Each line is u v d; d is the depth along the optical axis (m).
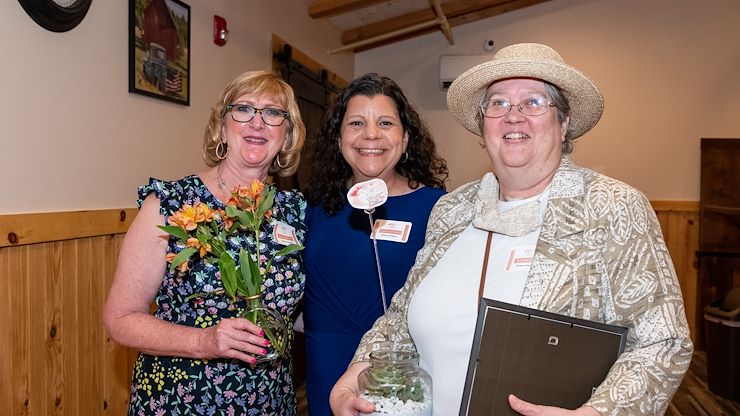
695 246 5.50
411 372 1.23
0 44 1.79
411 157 1.88
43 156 1.99
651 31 5.64
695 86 5.54
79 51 2.16
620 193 1.16
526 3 5.95
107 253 2.38
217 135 1.62
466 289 1.26
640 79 5.67
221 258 1.37
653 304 1.08
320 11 4.95
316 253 1.80
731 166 5.38
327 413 1.79
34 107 1.94
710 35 5.49
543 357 1.08
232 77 3.52
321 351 1.80
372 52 6.49
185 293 1.47
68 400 2.15
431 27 6.12
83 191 2.21
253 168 1.61
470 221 1.37
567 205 1.19
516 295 1.17
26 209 1.92
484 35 6.15
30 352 1.95
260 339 1.32
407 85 6.40
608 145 5.76
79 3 2.08
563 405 1.07
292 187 3.88
